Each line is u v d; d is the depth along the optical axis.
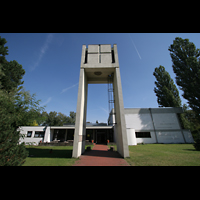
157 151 10.30
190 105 21.44
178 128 22.70
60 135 24.20
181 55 23.14
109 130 24.89
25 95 8.72
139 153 9.19
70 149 12.84
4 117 4.45
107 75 11.93
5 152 3.91
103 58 10.39
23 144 4.95
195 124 28.44
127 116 23.77
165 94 27.89
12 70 20.56
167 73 29.56
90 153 9.59
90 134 24.75
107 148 13.91
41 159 6.85
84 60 10.40
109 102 11.98
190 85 21.00
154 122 23.22
